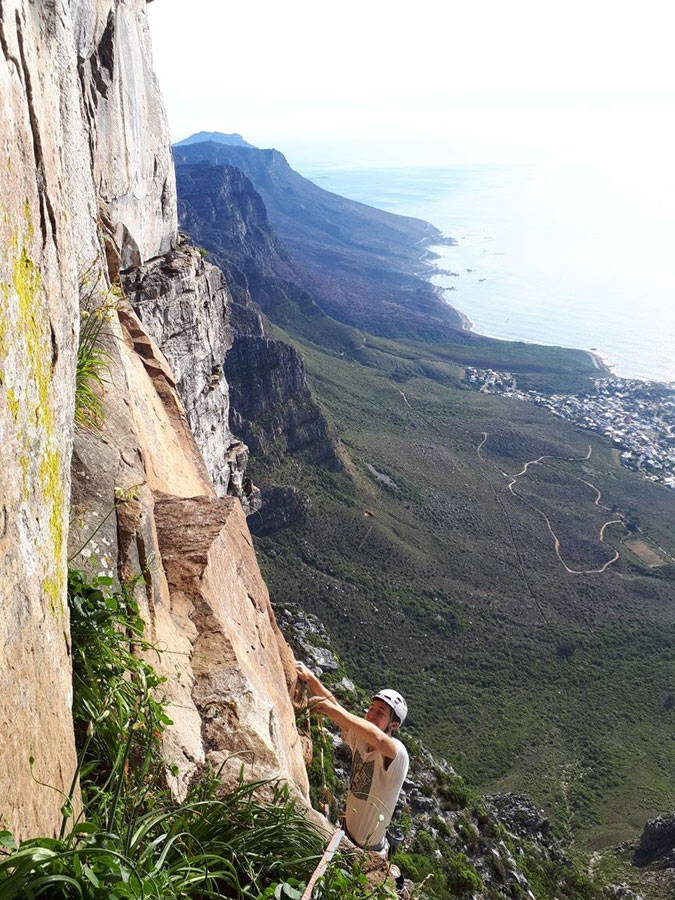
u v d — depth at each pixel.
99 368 8.67
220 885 4.30
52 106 4.73
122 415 8.35
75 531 6.01
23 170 3.83
